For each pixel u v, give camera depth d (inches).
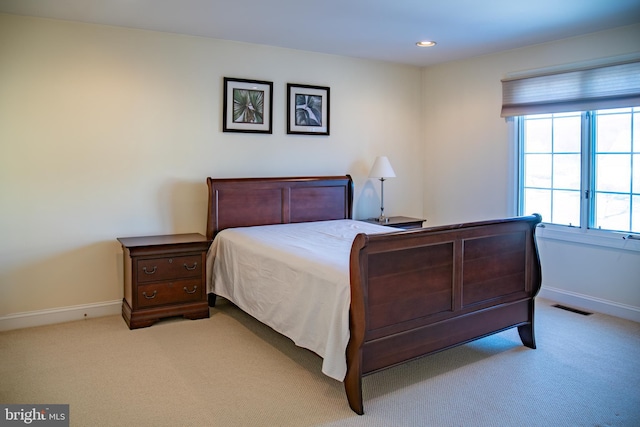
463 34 155.9
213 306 165.3
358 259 92.7
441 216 209.6
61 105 142.6
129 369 115.0
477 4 126.7
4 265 138.6
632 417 93.5
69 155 144.8
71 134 144.6
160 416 93.9
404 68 207.9
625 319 149.9
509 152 179.9
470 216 196.5
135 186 155.1
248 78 171.2
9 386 105.7
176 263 147.0
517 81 173.9
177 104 159.6
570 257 164.2
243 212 167.6
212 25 147.4
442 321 108.3
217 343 132.1
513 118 177.9
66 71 142.6
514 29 149.5
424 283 104.7
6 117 135.6
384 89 203.3
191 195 164.4
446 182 206.1
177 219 162.6
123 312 151.6
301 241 136.6
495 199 186.4
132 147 153.7
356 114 196.9
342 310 96.6
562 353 124.5
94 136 147.9
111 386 106.2
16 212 138.9
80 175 146.7
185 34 158.2
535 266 127.5
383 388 106.3
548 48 165.0
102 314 153.5
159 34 154.9
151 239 150.7
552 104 163.5
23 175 139.0
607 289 154.9
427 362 119.8
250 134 173.5
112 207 152.2
